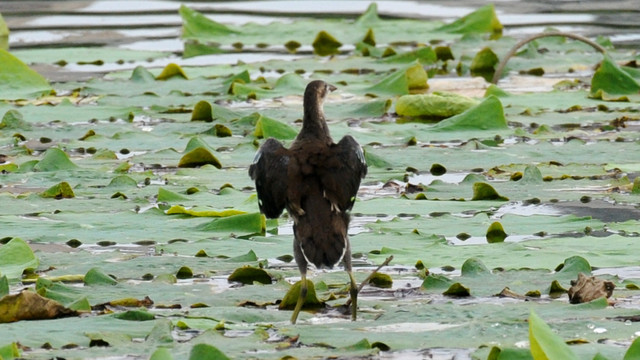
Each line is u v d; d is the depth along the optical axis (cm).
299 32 2458
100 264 1082
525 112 1741
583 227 1185
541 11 2667
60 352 847
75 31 2483
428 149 1534
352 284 966
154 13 2686
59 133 1664
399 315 930
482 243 1156
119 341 869
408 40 2394
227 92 1928
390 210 1262
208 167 1448
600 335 873
